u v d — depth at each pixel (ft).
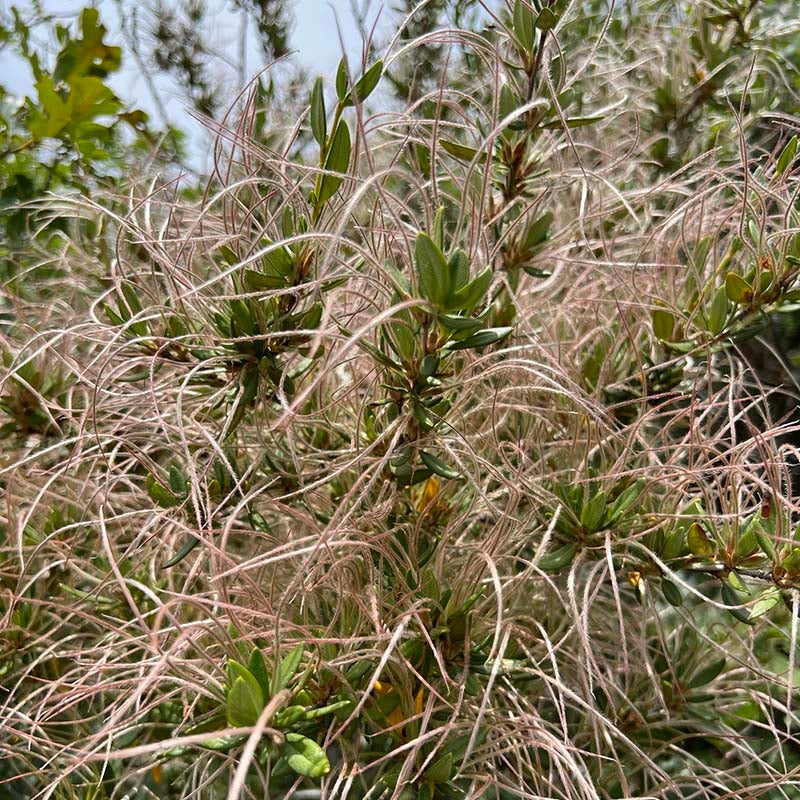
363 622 0.87
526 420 1.04
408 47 0.86
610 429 0.91
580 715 1.00
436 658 0.81
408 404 0.82
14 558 1.05
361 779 0.85
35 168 1.41
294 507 0.97
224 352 0.86
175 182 1.03
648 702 1.00
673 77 1.41
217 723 0.74
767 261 0.94
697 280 1.00
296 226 0.85
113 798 0.95
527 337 1.02
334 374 1.03
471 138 1.15
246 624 0.82
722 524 0.90
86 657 1.01
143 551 1.01
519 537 0.90
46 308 1.22
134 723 0.87
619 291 1.10
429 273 0.71
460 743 0.80
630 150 1.23
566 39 1.48
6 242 1.34
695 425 0.95
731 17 1.37
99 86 1.32
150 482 0.95
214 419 1.03
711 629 1.09
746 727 1.06
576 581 0.97
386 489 0.93
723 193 1.28
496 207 1.03
